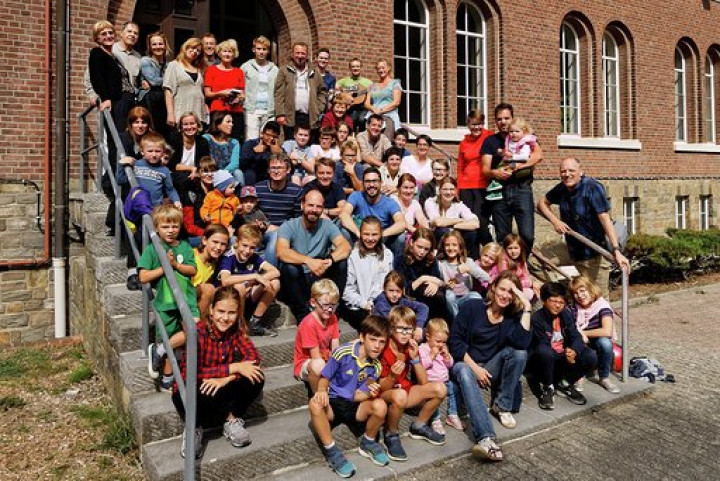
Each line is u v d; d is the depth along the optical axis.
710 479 4.13
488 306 5.07
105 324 5.30
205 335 3.93
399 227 5.93
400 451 4.26
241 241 4.89
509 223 7.04
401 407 4.20
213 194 5.60
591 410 5.29
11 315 7.34
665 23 14.80
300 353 4.57
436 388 4.45
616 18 13.69
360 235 5.25
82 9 7.67
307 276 5.21
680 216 15.43
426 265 5.51
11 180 7.34
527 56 12.05
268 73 7.92
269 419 4.40
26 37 7.39
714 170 16.17
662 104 14.77
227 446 3.96
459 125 11.64
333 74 9.67
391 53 10.30
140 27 8.68
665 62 14.84
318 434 4.07
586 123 13.41
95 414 4.96
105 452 4.35
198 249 5.04
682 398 5.65
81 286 6.75
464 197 7.23
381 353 4.27
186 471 3.54
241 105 7.31
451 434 4.71
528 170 6.73
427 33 11.11
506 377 4.92
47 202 7.46
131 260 5.39
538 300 6.29
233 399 4.02
